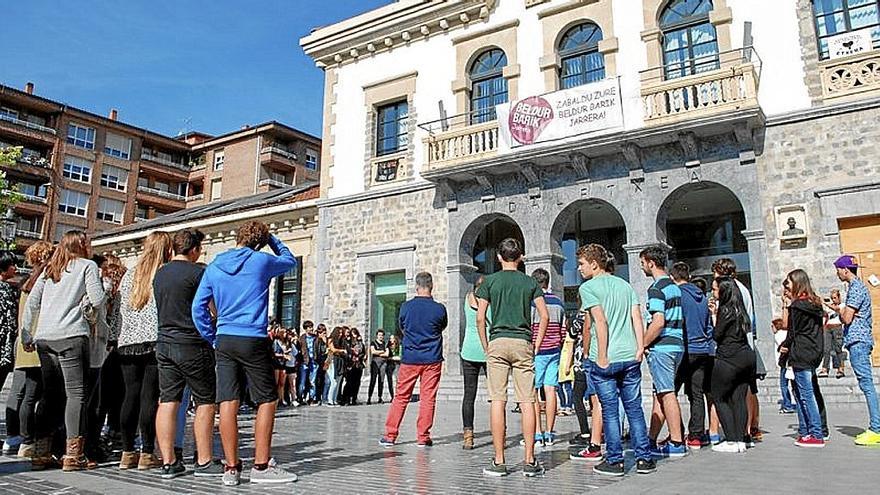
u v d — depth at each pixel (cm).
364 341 1817
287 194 2486
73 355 571
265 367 515
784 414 1017
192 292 548
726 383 634
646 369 1398
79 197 5009
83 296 584
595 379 559
